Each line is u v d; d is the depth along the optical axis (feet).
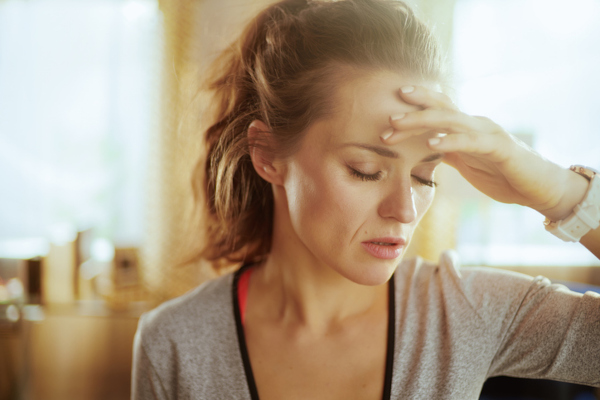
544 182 2.37
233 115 3.12
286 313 2.88
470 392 2.50
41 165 11.57
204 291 3.14
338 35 2.46
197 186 3.79
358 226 2.38
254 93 2.97
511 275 2.80
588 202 2.39
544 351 2.45
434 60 2.51
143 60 11.34
